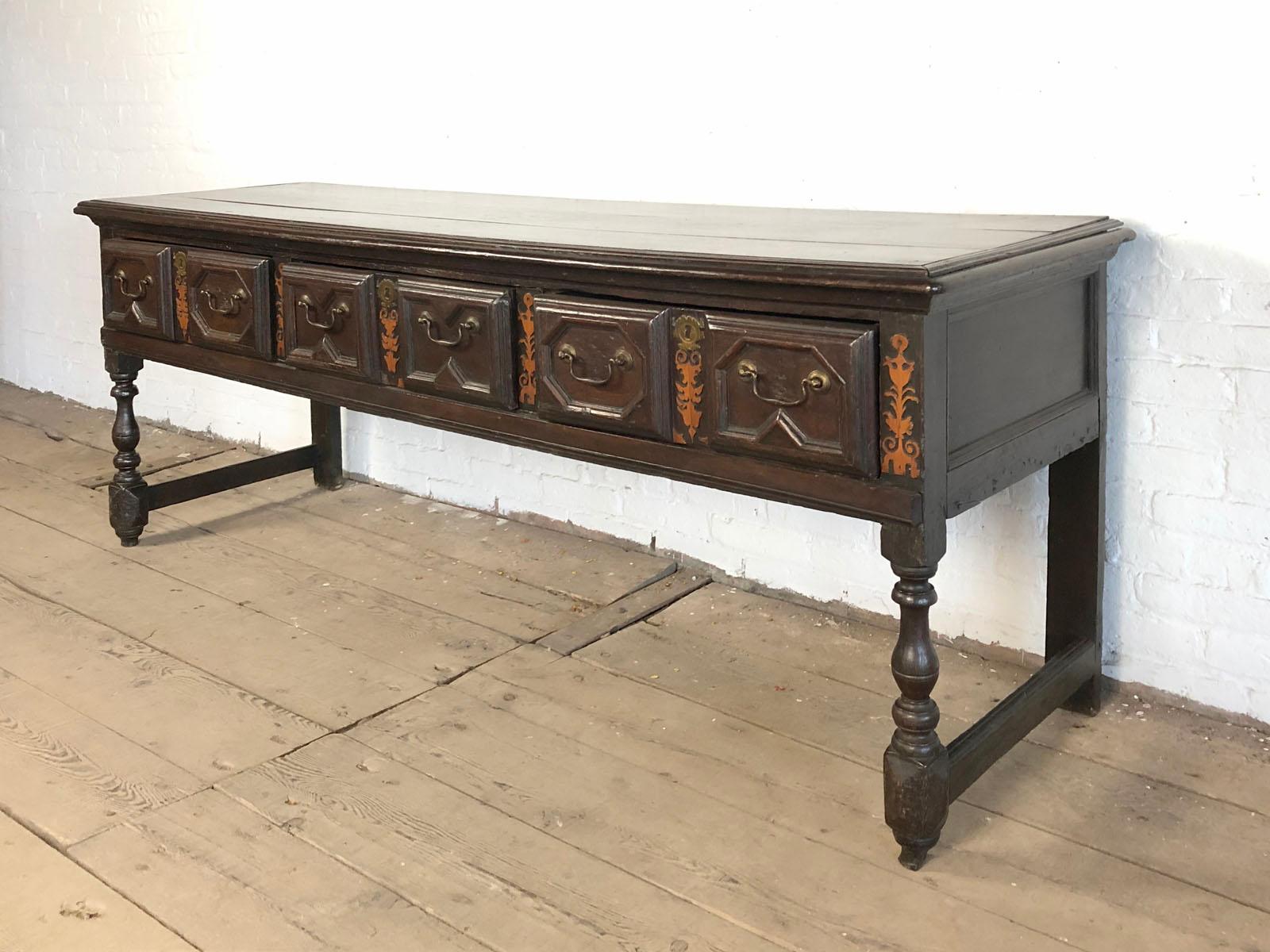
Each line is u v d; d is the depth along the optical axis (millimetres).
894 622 2852
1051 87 2406
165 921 1908
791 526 2971
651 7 2941
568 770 2309
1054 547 2459
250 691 2623
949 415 1913
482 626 2916
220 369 2980
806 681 2623
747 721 2471
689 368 2102
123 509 3383
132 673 2707
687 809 2182
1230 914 1882
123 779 2295
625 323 2154
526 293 2318
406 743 2416
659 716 2500
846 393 1898
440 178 3500
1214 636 2420
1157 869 1991
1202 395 2344
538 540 3424
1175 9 2236
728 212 2721
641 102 3014
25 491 3895
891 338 1854
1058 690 2322
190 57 4039
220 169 4078
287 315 2770
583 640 2820
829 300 1900
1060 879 1972
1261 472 2309
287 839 2113
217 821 2164
